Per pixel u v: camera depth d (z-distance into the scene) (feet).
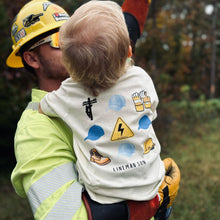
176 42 44.50
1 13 15.53
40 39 4.21
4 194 17.33
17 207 15.56
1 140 19.40
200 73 77.87
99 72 3.28
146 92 3.76
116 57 3.28
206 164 22.27
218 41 95.50
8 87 17.30
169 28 40.55
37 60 4.35
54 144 3.62
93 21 3.24
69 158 3.72
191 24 62.95
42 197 3.23
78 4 10.82
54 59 4.26
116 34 3.24
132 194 3.37
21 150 3.55
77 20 3.31
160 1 39.27
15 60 4.90
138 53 36.42
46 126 3.75
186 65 61.16
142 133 3.56
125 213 3.39
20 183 3.58
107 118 3.46
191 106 42.60
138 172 3.42
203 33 72.33
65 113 3.60
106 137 3.42
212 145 28.50
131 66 3.86
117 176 3.34
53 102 3.74
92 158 3.43
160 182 3.74
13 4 14.26
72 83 3.62
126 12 5.46
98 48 3.19
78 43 3.23
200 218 13.93
